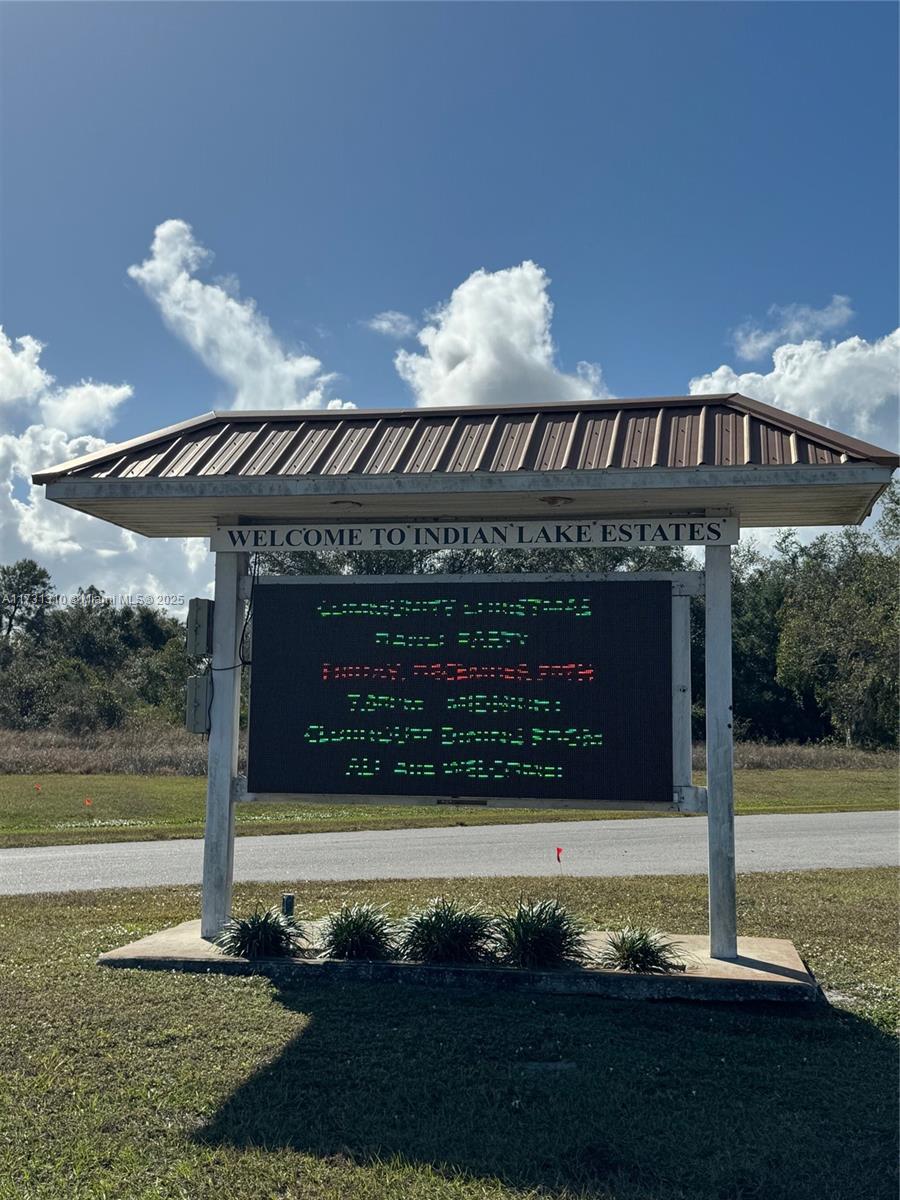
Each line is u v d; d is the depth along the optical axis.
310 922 9.22
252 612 8.80
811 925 10.04
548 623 8.33
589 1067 5.82
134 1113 5.14
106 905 11.00
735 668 50.03
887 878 13.20
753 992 7.17
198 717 8.73
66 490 7.99
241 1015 6.68
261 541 8.74
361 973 7.63
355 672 8.58
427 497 7.73
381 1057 5.95
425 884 12.50
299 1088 5.48
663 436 7.61
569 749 8.19
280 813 22.34
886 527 35.38
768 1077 5.70
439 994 7.27
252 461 8.02
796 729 49.31
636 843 17.56
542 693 8.27
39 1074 5.64
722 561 8.16
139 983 7.44
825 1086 5.58
